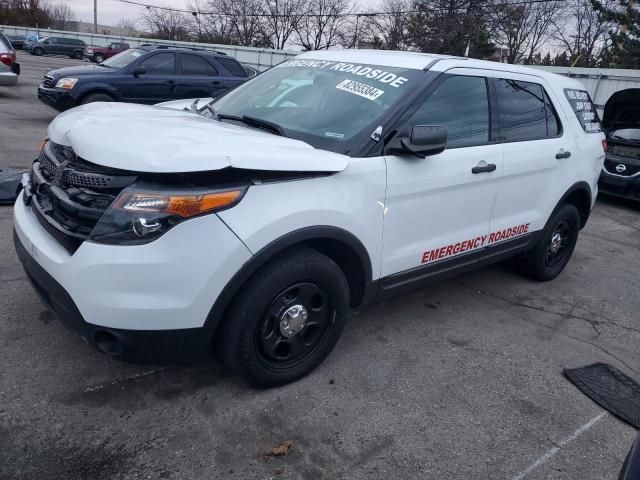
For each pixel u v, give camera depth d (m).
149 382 3.08
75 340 3.36
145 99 11.02
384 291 3.49
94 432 2.67
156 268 2.44
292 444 2.73
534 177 4.42
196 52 11.52
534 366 3.71
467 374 3.52
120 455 2.55
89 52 36.72
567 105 4.91
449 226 3.77
